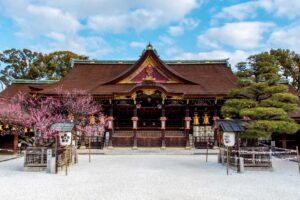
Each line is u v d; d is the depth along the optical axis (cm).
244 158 1694
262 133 1641
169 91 3167
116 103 3397
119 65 4194
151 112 3569
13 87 3925
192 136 3372
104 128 3288
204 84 3581
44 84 3991
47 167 1605
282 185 1239
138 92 3231
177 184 1252
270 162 1666
